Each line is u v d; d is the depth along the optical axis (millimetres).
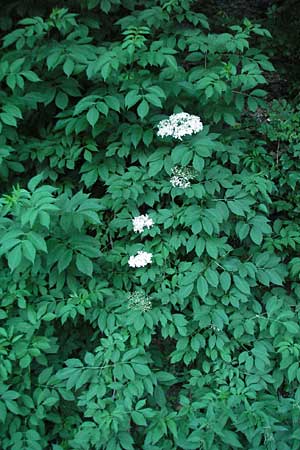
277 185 3791
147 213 3316
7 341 2840
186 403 3066
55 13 3141
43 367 3123
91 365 2945
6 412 2742
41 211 2512
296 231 3570
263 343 3188
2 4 3631
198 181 3227
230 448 3018
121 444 2822
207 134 3254
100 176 3291
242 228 3199
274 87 4727
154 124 3242
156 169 3125
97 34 3695
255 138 3893
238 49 3502
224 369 3172
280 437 3006
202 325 3082
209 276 3100
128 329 3059
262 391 3162
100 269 3182
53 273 2986
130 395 2857
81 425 2824
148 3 3715
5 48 3533
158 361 3387
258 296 3475
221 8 4805
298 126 3775
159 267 3232
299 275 3371
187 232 3205
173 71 3258
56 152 3338
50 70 3271
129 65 3316
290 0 4711
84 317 3092
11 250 2549
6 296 2943
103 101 3160
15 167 3236
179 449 3049
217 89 3053
